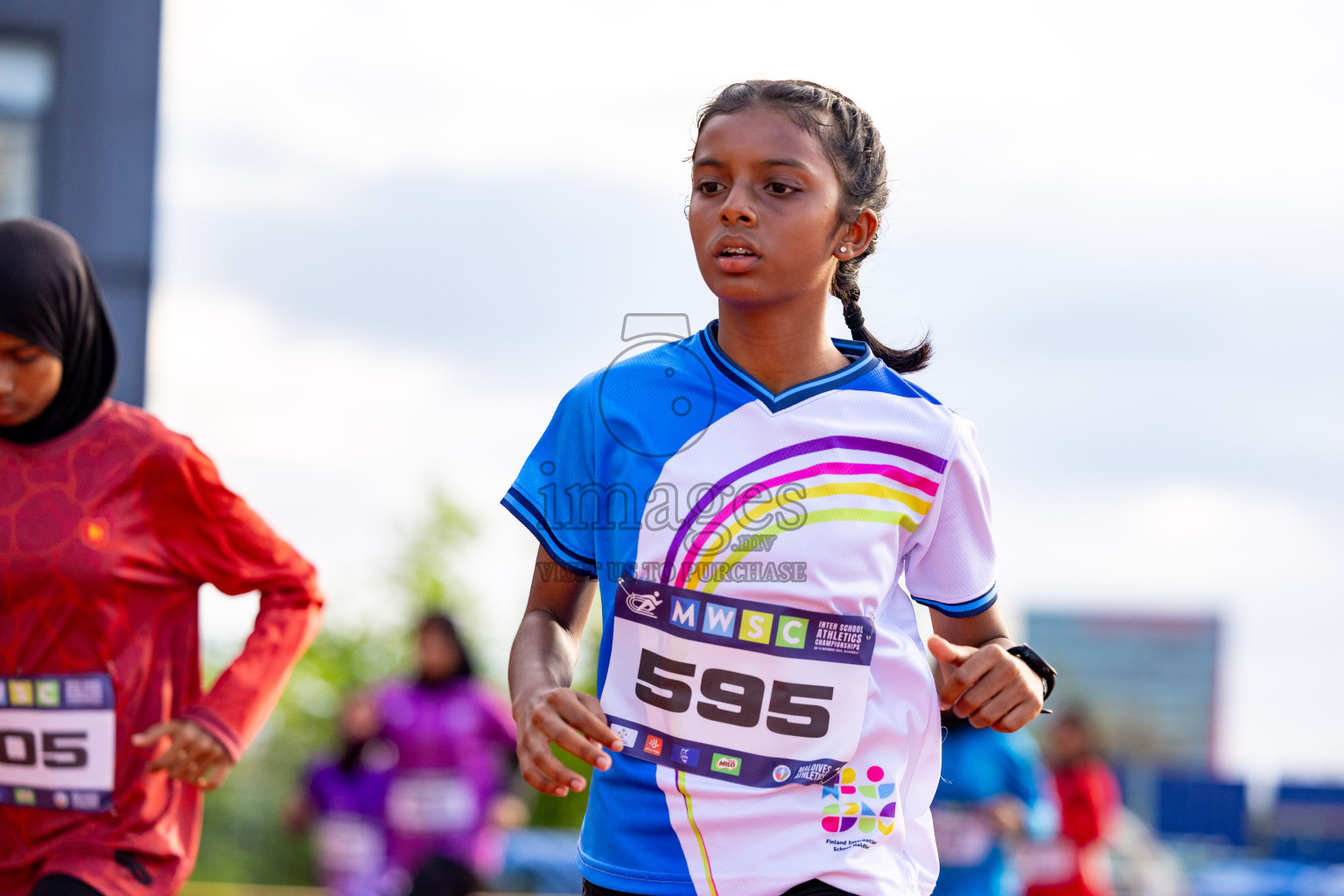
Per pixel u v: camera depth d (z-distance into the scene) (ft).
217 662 99.09
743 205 14.51
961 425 15.60
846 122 15.21
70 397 19.83
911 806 15.10
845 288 16.72
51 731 19.34
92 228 38.60
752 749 14.53
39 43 38.50
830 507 14.82
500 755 48.60
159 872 19.62
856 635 14.67
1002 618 16.25
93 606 19.35
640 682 14.96
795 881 14.32
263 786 123.54
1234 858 122.11
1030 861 56.54
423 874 47.01
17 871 19.53
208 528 20.24
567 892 71.10
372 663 146.00
